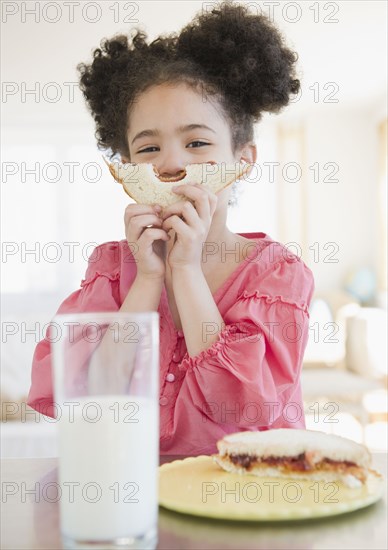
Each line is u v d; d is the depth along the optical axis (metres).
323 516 0.62
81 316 0.55
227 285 1.12
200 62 1.17
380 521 0.61
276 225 6.55
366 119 6.37
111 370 0.55
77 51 4.59
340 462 0.71
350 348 4.24
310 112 6.34
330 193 6.41
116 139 1.28
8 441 3.04
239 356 0.97
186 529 0.60
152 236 1.01
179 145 1.09
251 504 0.63
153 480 0.55
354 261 6.42
